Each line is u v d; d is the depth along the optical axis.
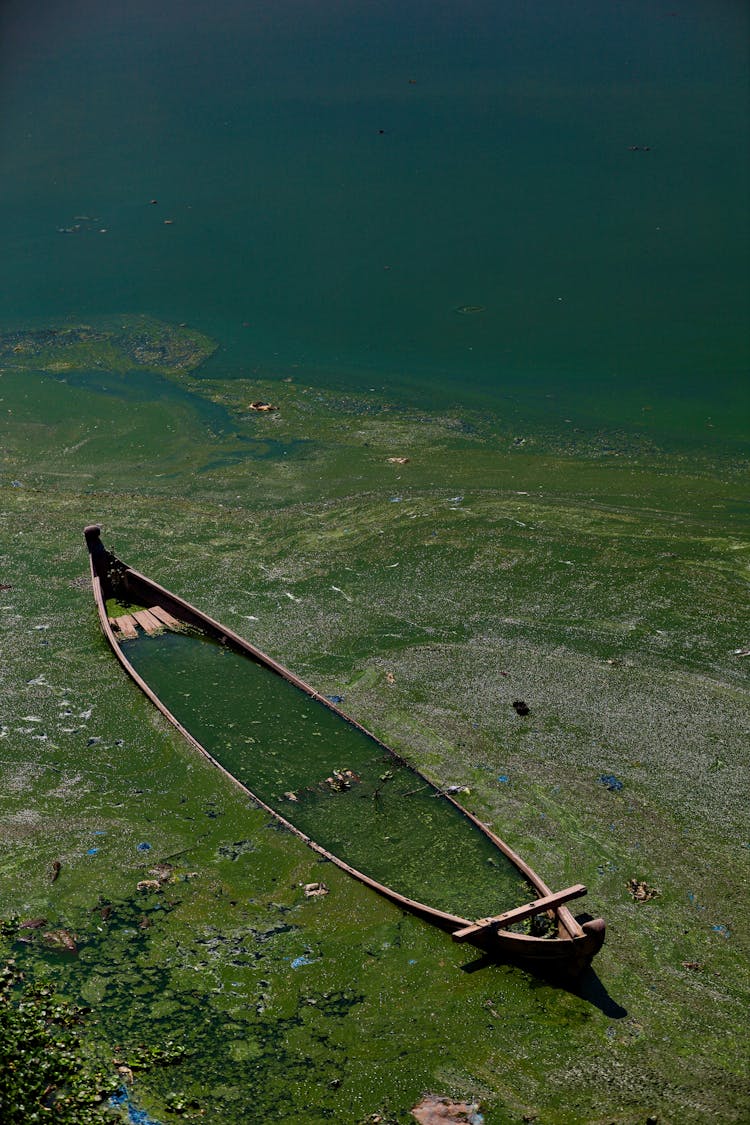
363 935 9.36
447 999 8.75
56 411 20.39
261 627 14.20
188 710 12.52
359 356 22.31
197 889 9.89
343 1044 8.36
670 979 8.96
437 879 10.00
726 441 18.98
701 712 12.41
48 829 10.63
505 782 11.34
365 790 11.24
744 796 11.09
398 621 14.30
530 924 9.44
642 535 16.19
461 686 12.94
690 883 9.99
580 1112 7.83
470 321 23.28
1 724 12.23
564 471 18.20
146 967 9.03
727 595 14.72
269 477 18.20
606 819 10.80
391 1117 7.77
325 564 15.66
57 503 17.36
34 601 14.80
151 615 14.55
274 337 23.08
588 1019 8.59
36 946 9.23
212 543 16.22
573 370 21.52
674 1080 8.07
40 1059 7.96
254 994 8.78
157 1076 8.03
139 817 10.81
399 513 16.94
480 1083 8.05
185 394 20.92
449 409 20.28
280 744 11.97
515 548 15.93
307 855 10.27
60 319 24.02
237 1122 7.70
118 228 28.31
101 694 12.79
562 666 13.30
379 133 32.81
